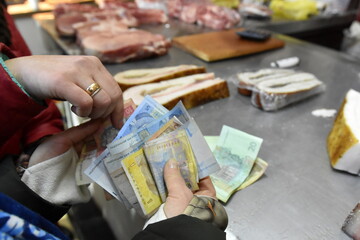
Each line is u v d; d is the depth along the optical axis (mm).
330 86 1047
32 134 692
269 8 1974
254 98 909
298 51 1363
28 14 1822
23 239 345
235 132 691
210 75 994
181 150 500
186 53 1319
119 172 483
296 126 825
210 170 526
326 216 548
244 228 522
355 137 610
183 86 919
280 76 1002
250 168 641
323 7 1931
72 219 888
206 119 852
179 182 471
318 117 868
